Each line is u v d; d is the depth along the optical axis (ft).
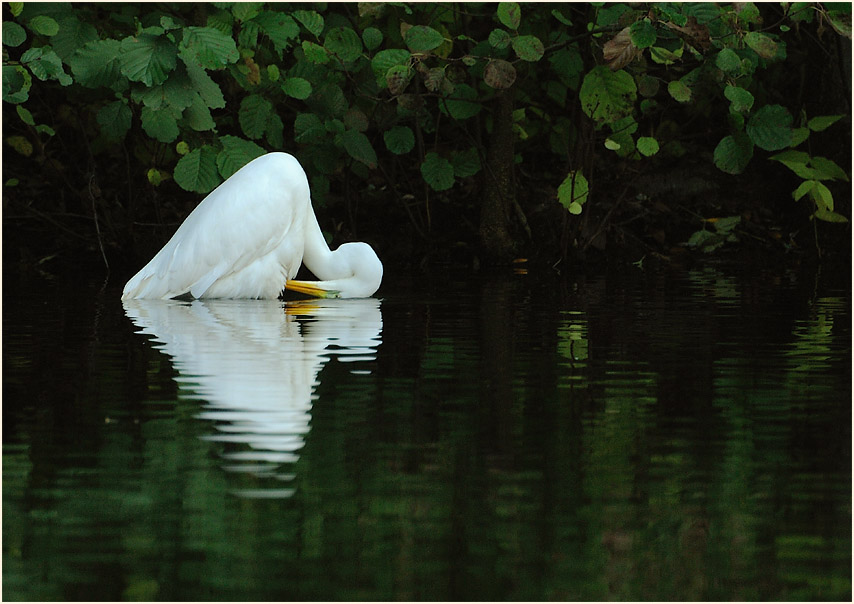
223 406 25.48
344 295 44.75
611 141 51.80
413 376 28.63
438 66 53.98
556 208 60.29
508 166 57.26
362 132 57.88
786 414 24.88
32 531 18.13
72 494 19.70
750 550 17.51
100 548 17.52
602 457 21.74
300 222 44.86
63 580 16.43
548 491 19.85
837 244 60.18
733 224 61.00
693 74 51.08
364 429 23.59
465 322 37.50
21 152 58.23
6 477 20.51
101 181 64.44
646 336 34.63
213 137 50.34
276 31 49.93
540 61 61.31
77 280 50.01
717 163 51.47
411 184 61.87
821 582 16.44
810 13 49.16
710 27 48.01
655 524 18.44
